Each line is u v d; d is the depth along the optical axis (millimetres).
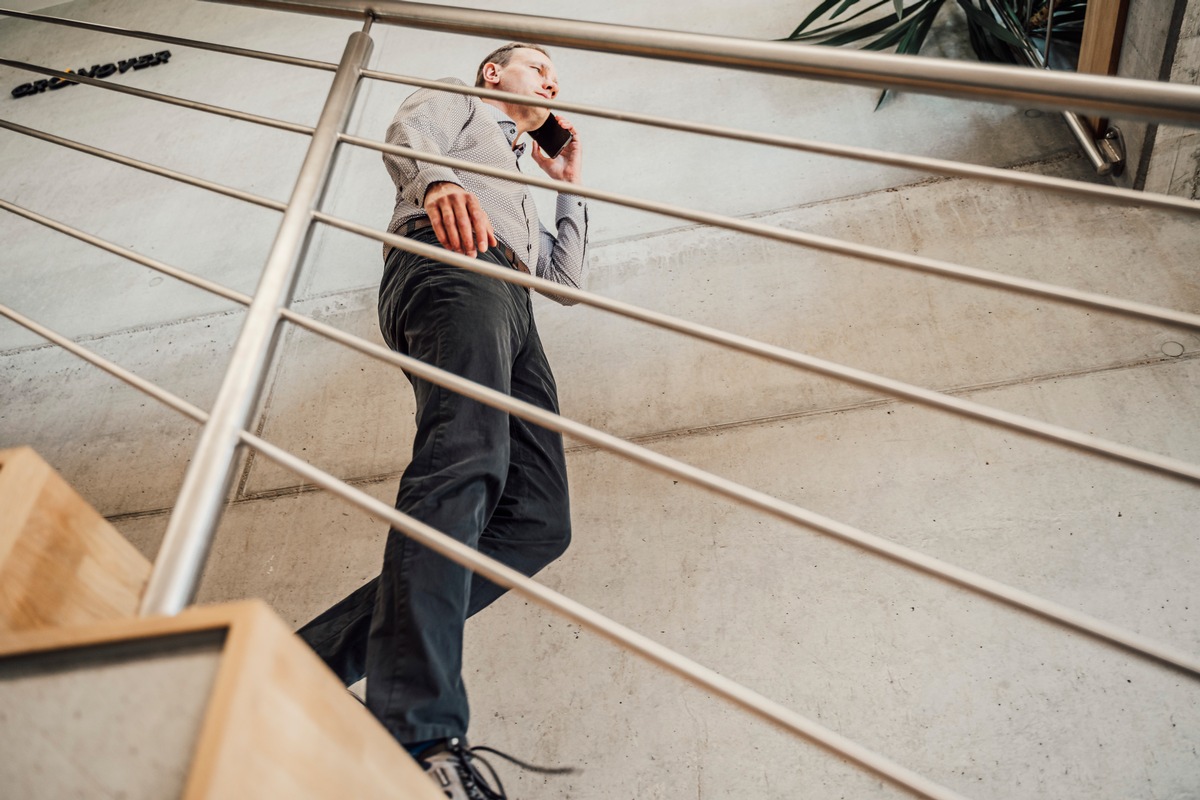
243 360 900
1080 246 2232
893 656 1708
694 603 1854
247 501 2264
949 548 1812
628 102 2977
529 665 1846
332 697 585
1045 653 1659
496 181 1774
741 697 799
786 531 1924
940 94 870
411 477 1290
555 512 1543
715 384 2213
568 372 2326
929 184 2479
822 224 2465
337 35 3777
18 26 4527
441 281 1534
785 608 1811
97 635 551
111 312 2887
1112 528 1772
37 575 660
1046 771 1531
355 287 2701
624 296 2443
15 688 548
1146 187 2266
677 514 2000
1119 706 1574
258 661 514
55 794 508
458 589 1145
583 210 2031
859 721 1644
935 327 2176
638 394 2236
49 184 3469
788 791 1596
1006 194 2400
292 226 1026
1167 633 1620
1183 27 2033
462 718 1034
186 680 529
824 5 2863
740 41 952
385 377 2465
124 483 2408
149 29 4215
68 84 3975
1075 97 808
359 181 3010
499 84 2041
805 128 2734
